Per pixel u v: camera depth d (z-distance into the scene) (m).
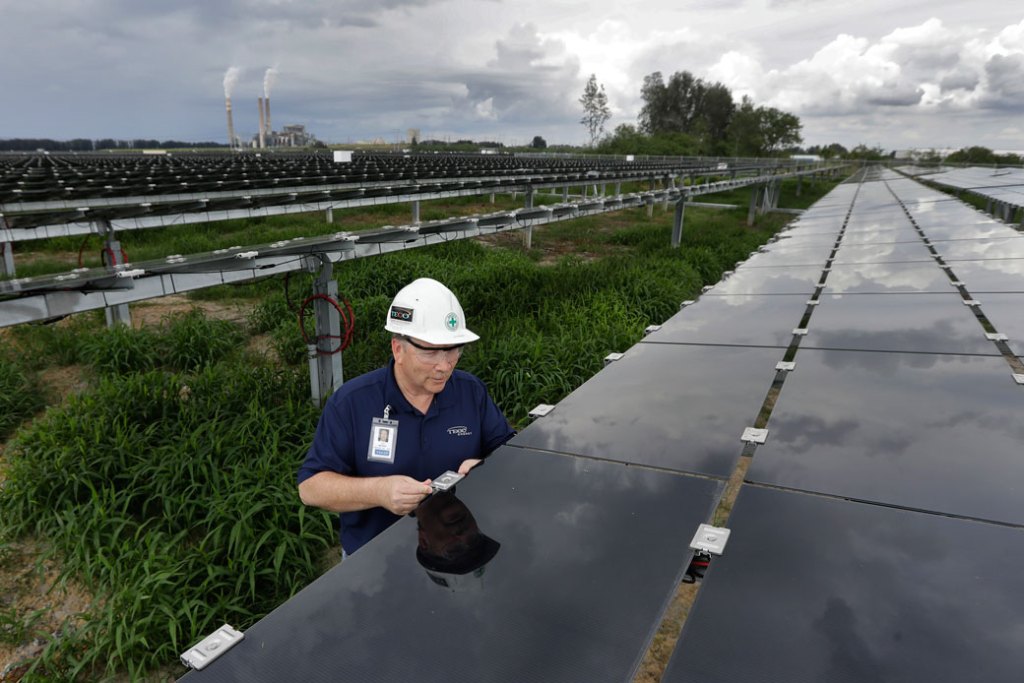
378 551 1.57
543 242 16.50
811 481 1.78
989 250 6.23
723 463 1.97
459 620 1.28
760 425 2.77
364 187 9.50
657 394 2.67
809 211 12.73
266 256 4.37
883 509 1.62
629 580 1.38
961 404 2.35
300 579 3.53
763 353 3.25
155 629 3.07
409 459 2.21
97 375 6.36
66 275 3.56
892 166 63.34
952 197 13.85
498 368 5.95
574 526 1.61
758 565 1.39
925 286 4.71
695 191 14.33
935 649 1.12
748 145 80.12
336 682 1.15
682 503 1.71
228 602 3.26
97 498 3.74
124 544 3.51
